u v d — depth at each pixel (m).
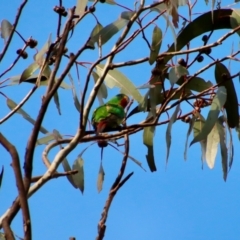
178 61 8.95
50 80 6.77
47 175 7.16
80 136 7.49
